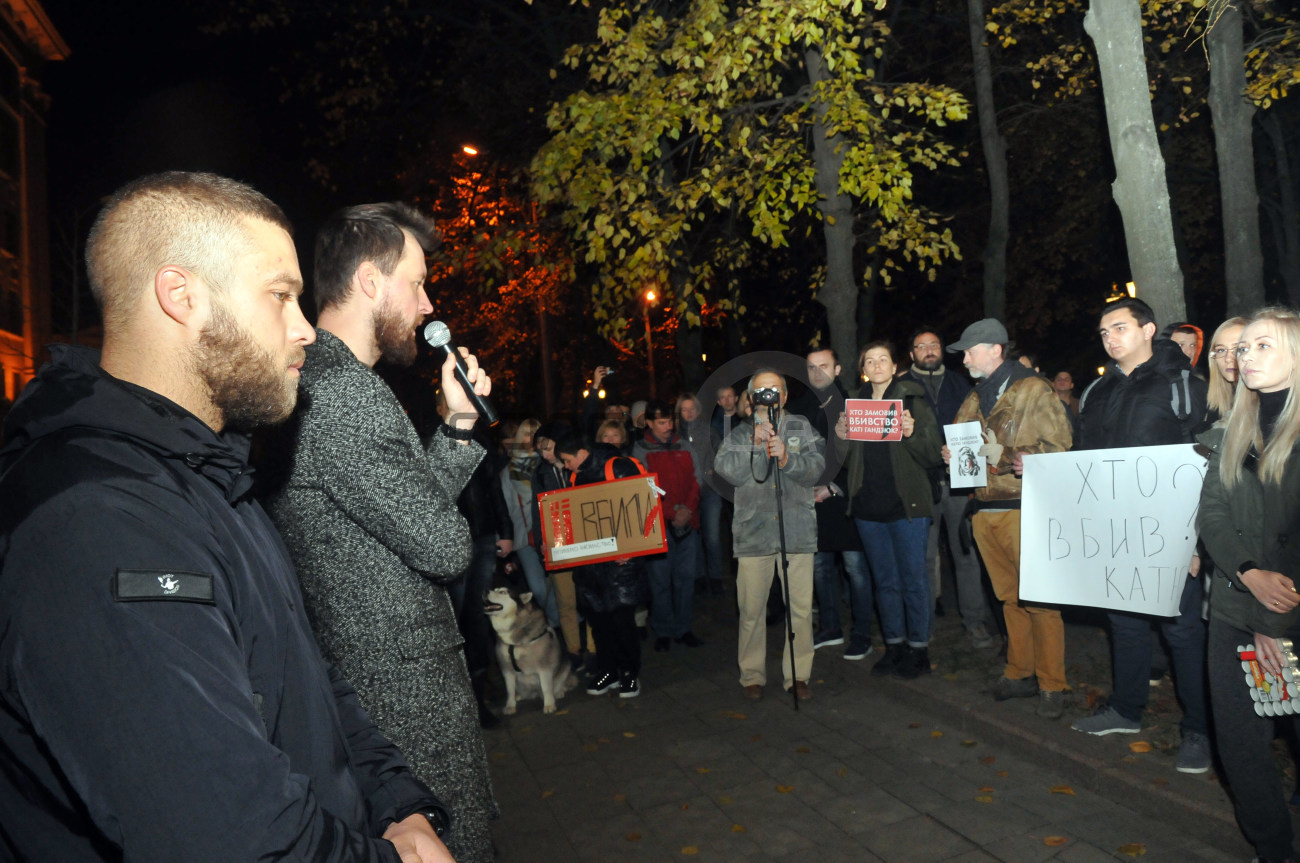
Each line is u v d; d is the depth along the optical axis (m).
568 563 6.07
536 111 14.08
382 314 2.08
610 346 18.98
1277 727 3.88
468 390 2.30
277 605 1.27
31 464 1.01
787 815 4.25
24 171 15.58
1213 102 9.49
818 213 9.39
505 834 4.32
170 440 1.11
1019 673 5.03
